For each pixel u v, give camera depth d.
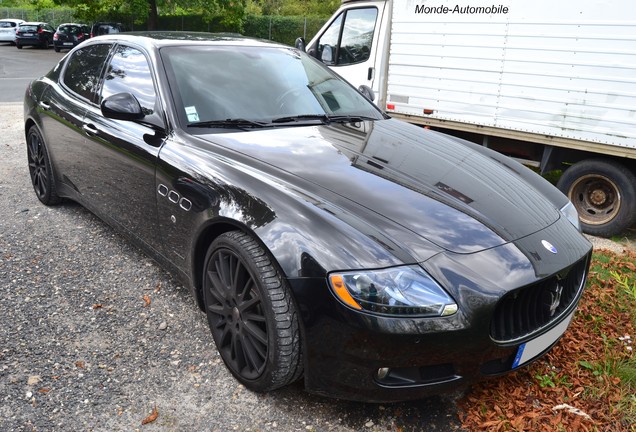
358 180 2.48
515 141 5.41
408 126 3.52
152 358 2.63
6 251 3.70
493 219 2.36
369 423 2.26
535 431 2.21
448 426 2.27
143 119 3.09
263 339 2.26
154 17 22.69
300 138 2.92
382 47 6.17
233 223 2.38
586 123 4.69
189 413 2.28
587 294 3.39
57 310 3.01
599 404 2.40
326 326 2.04
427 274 2.01
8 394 2.33
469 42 5.31
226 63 3.35
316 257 2.07
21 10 41.84
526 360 2.23
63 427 2.16
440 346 1.99
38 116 4.36
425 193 2.46
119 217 3.44
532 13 4.84
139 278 3.41
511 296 2.10
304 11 38.56
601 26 4.46
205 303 2.65
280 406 2.34
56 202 4.57
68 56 4.45
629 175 4.59
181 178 2.72
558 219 2.60
